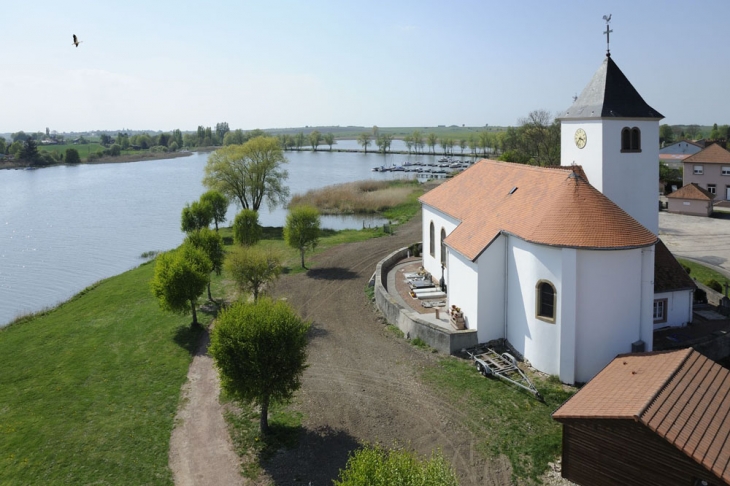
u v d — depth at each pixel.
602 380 24.69
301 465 23.69
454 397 28.48
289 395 26.17
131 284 53.44
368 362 33.06
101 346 37.72
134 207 109.69
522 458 23.50
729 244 60.59
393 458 17.14
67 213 103.62
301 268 55.47
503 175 40.22
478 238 34.81
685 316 35.31
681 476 18.59
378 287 43.03
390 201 99.69
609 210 29.83
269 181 86.56
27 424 27.69
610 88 34.75
